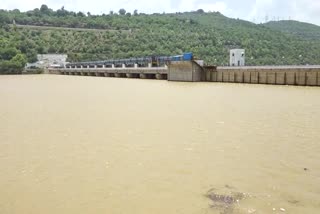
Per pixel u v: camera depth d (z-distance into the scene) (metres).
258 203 13.18
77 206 13.12
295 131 24.92
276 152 19.78
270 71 71.81
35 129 26.30
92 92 58.75
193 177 15.96
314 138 22.81
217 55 190.62
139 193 14.23
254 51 193.62
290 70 68.19
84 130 25.86
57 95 53.59
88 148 20.83
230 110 35.03
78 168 17.25
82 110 36.16
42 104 41.69
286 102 40.66
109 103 42.12
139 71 112.19
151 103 41.62
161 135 24.08
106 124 28.14
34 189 14.73
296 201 13.37
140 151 20.12
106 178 15.90
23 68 173.00
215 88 63.12
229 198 13.66
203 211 12.55
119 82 89.44
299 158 18.66
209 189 14.59
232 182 15.35
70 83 87.50
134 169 17.06
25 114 33.62
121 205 13.16
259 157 18.89
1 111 35.69
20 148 20.91
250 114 32.41
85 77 130.50
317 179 15.66
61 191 14.49
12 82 94.31
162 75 102.81
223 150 20.27
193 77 85.44
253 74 75.31
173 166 17.47
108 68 133.88
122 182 15.41
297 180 15.54
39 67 183.25
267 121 28.77
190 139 22.86
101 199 13.72
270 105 38.25
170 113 33.56
